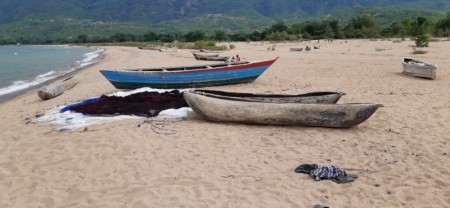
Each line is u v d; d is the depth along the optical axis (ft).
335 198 18.29
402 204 17.63
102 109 33.91
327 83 51.19
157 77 45.93
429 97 39.96
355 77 55.98
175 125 30.17
